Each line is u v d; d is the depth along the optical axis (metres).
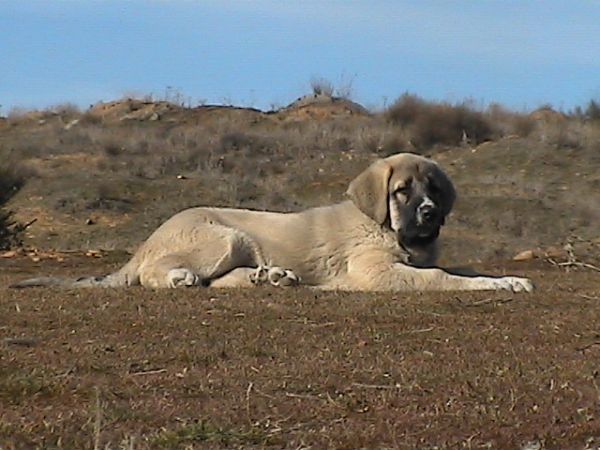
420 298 12.65
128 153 51.81
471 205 36.88
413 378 8.76
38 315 11.45
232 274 13.86
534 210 36.03
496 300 12.46
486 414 7.78
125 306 12.02
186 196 42.50
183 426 7.43
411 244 13.98
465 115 52.69
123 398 8.20
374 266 13.66
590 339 10.33
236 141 53.81
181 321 11.12
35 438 7.23
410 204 13.73
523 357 9.53
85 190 41.75
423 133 52.53
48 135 55.84
